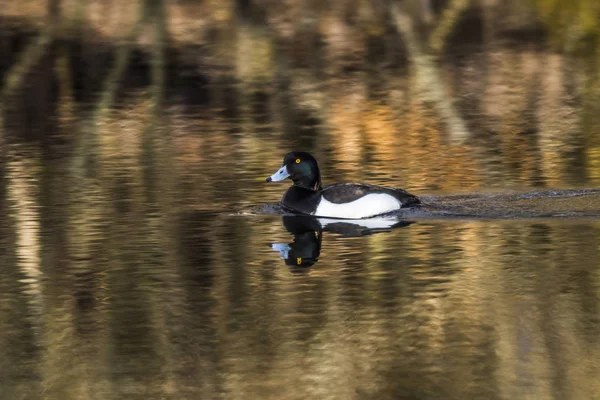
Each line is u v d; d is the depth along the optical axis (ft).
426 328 34.40
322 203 49.52
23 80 92.38
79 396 29.71
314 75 93.35
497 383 29.96
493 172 58.23
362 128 72.84
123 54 98.99
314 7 127.85
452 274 39.75
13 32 110.73
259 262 41.78
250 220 48.80
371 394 29.53
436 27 114.32
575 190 53.16
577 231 45.19
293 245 44.21
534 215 48.21
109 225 47.98
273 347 33.04
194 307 36.65
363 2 129.08
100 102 83.71
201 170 60.13
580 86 86.58
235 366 31.65
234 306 36.73
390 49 104.53
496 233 45.27
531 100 81.76
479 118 75.77
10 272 40.98
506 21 116.78
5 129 74.18
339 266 41.09
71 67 97.09
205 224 47.96
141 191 54.95
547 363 31.50
